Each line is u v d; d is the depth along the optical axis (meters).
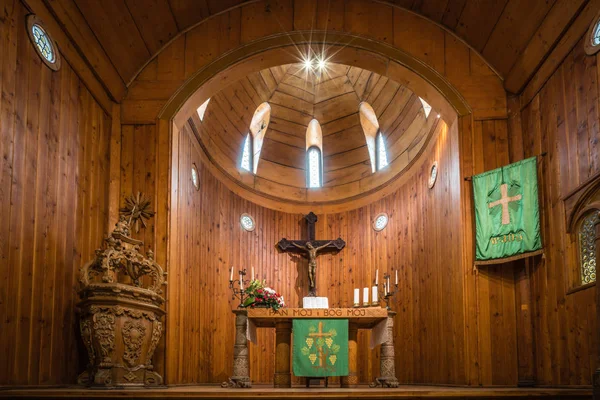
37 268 5.70
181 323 8.01
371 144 11.98
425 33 8.05
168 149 7.60
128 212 7.34
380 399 5.39
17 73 5.50
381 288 10.80
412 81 8.12
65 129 6.41
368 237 11.33
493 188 7.25
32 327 5.57
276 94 11.88
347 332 6.87
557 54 6.62
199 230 9.26
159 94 7.79
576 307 6.09
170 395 5.26
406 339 9.84
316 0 8.18
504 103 7.71
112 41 7.13
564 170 6.43
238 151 11.37
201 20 8.05
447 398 5.43
